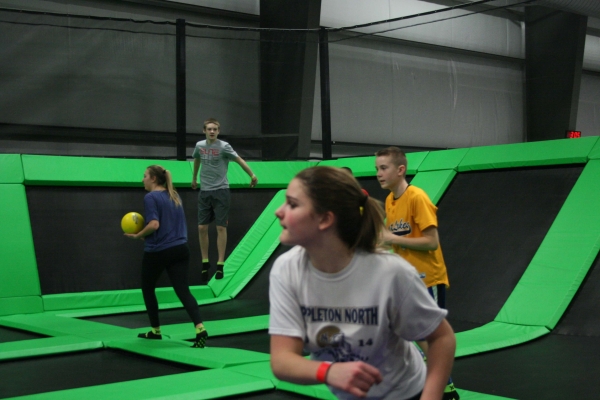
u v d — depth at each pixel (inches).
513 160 293.1
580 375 162.9
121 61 356.8
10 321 253.1
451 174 308.2
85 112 349.4
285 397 149.2
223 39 373.7
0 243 281.0
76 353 200.1
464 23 507.2
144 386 152.3
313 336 66.0
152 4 408.2
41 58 338.6
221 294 310.8
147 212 194.7
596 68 576.7
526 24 531.8
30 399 141.6
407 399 68.1
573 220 251.1
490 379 160.1
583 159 272.7
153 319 208.1
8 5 359.3
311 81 371.6
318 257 64.4
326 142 370.6
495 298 242.8
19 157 304.3
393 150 137.9
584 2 430.9
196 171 306.7
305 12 405.1
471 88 495.8
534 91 513.3
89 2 386.9
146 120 364.8
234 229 343.0
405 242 131.3
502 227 270.1
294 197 63.3
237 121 382.3
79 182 309.1
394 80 452.8
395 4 480.4
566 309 225.0
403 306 64.1
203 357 180.4
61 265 292.7
